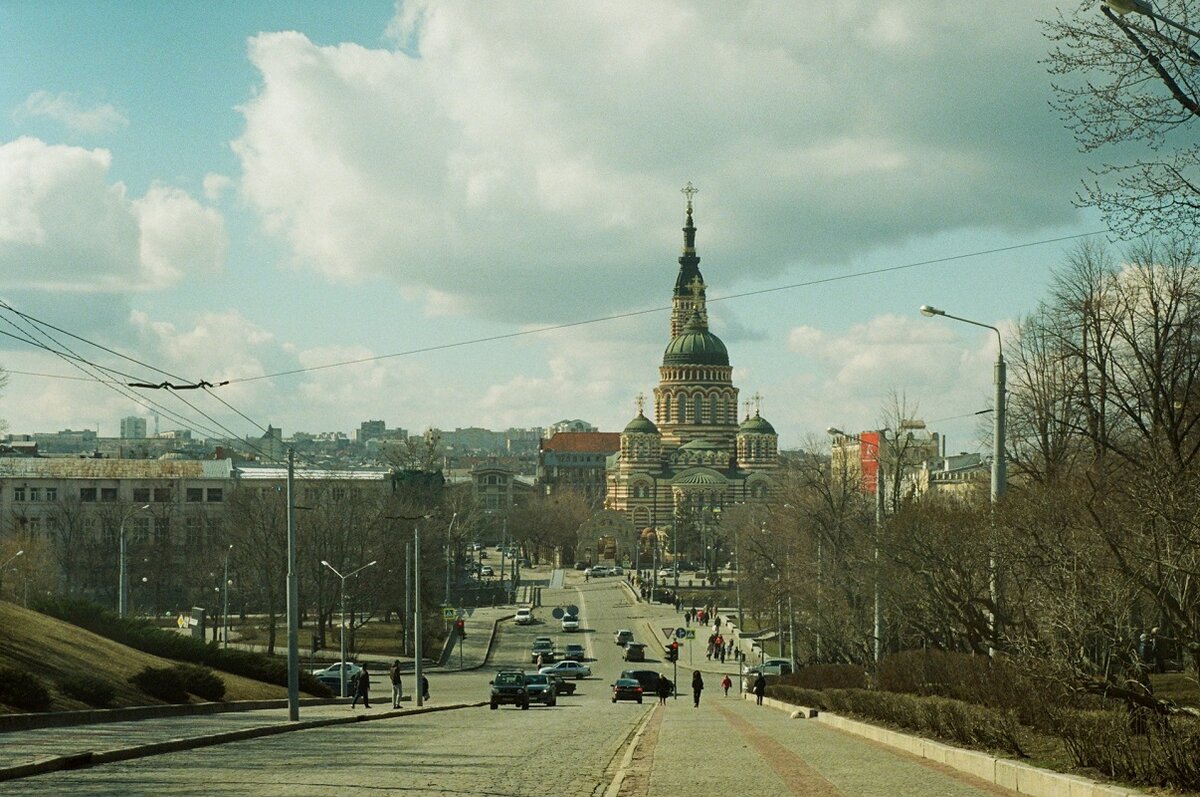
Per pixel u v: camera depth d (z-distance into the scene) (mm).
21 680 38969
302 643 115125
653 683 91562
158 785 21766
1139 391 56906
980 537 39469
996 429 39594
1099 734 20141
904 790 20234
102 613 62281
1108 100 24844
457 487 198875
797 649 97000
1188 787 17859
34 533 136875
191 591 135250
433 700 71250
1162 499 24328
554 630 150750
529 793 20734
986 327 40000
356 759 27547
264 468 160125
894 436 85812
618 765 25969
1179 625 23516
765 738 34219
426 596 121250
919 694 37188
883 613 57344
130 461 155125
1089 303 60500
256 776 23500
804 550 83688
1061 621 25766
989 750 23875
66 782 22312
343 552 102438
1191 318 57375
